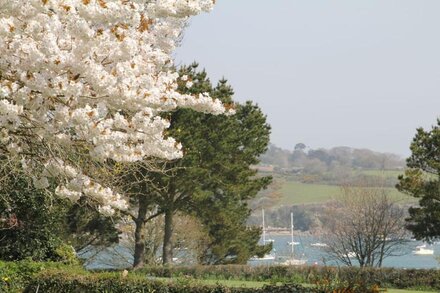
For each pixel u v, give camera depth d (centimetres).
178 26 1233
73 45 998
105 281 2156
